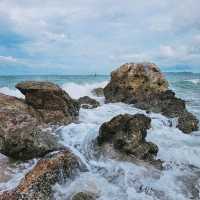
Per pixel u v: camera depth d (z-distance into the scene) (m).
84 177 2.83
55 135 3.91
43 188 2.47
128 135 3.40
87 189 2.61
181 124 5.02
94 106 6.33
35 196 2.37
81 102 6.66
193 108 7.12
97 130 4.03
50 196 2.48
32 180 2.46
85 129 4.13
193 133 4.79
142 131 3.54
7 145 3.20
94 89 9.52
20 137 3.22
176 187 2.77
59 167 2.69
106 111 5.90
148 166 3.13
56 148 3.35
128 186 2.72
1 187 2.56
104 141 3.55
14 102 4.41
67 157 2.85
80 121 4.87
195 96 9.62
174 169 3.18
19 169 2.96
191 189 2.76
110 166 3.08
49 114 4.60
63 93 4.89
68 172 2.78
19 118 3.54
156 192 2.65
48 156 2.86
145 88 7.52
